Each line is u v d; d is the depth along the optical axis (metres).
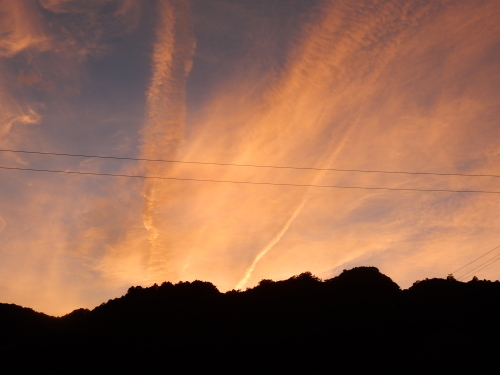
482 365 25.23
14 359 30.89
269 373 26.17
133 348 31.33
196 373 27.61
